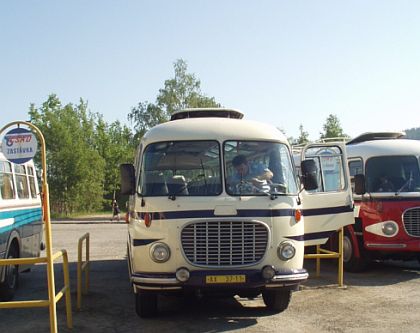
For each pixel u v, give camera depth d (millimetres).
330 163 10672
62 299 9711
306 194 9867
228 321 7891
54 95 49125
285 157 8164
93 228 29766
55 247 18938
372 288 10391
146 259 7453
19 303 6438
